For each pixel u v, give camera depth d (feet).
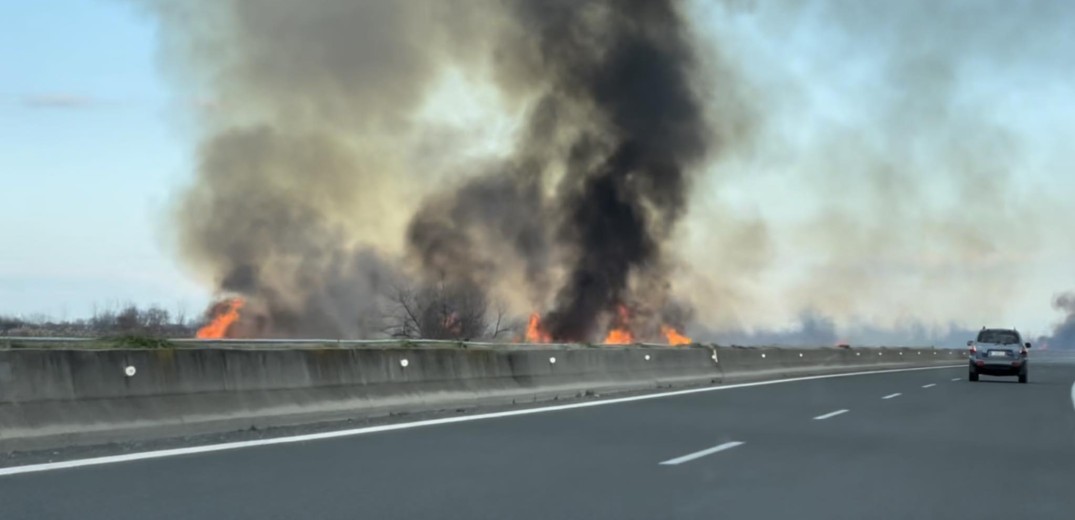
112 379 44.73
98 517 27.81
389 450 43.57
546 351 81.87
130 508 29.17
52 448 40.96
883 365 178.09
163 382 47.09
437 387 67.26
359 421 56.39
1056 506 32.50
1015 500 33.53
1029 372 159.33
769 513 30.53
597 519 29.07
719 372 114.62
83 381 43.47
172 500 30.55
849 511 31.07
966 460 43.75
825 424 59.26
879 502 32.71
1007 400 83.66
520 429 53.26
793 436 52.16
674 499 32.58
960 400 82.89
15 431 39.93
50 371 42.22
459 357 70.64
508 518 28.96
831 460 42.98
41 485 32.83
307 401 55.42
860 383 109.81
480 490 33.53
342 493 32.40
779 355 134.92
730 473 38.58
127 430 44.29
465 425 55.21
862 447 47.98
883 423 60.70
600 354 90.48
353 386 59.52
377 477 35.83
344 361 59.36
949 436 53.72
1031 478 38.63
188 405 47.91
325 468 37.78
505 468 38.70
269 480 34.71
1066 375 146.00
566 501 31.78
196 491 32.22
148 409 45.83
